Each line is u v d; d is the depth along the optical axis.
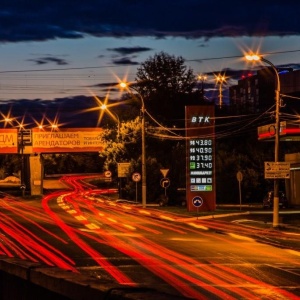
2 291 6.64
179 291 13.20
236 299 12.25
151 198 61.75
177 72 98.19
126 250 22.23
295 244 25.56
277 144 32.81
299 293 13.11
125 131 67.88
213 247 23.84
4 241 25.66
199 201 43.62
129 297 4.11
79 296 4.71
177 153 62.53
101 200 64.12
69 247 23.17
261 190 61.09
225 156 61.09
